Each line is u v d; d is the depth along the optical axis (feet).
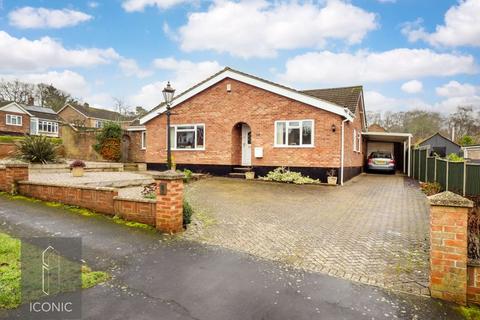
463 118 149.69
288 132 49.16
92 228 19.76
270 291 12.23
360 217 25.11
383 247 17.75
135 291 11.93
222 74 53.83
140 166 60.64
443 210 11.93
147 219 20.95
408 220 24.21
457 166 35.78
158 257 15.56
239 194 35.55
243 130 56.24
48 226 19.62
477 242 14.60
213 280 13.08
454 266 11.78
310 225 22.38
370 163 70.03
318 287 12.70
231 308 10.88
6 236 16.96
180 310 10.65
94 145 69.26
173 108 58.75
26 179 29.43
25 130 135.13
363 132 71.31
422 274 14.19
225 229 20.94
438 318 10.68
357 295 12.11
